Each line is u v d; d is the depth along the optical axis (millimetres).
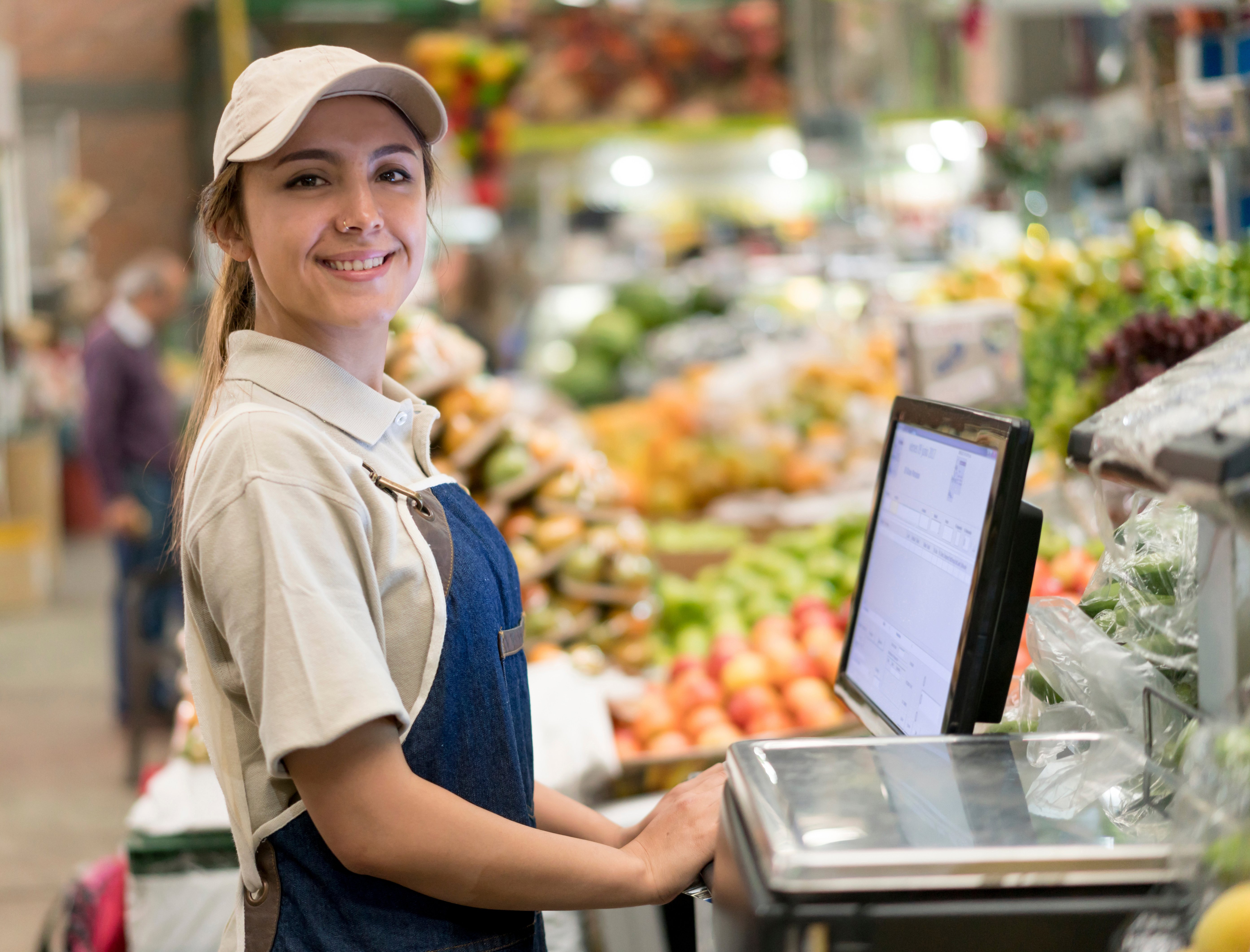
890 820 894
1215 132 2252
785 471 4262
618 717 2254
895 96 3975
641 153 5043
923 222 5109
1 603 7742
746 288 6754
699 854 1202
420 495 1236
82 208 10711
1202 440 850
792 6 4297
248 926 1174
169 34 11195
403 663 1172
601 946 2057
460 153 4793
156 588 4684
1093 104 3846
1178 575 1091
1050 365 2582
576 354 6414
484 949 1199
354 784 1076
